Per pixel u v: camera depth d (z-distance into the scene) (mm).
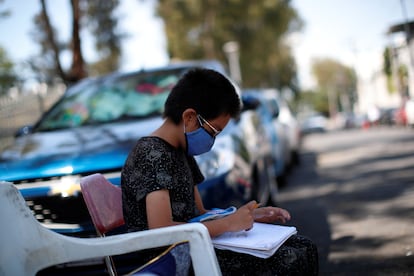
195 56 31516
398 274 2951
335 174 7789
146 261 1912
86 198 1950
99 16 10711
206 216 1903
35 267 1684
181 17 30188
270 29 32812
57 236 1677
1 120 8273
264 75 39938
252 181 3930
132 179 1804
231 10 30703
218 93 1860
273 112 7375
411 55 14750
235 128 3889
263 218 2088
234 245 1763
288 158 9078
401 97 20562
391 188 5656
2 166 3043
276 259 1774
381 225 4098
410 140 12281
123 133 3410
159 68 4688
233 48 30344
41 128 4102
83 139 3387
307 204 5520
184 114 1853
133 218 1830
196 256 1589
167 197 1763
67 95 4559
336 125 60156
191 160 2119
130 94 4277
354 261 3287
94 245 1654
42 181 2838
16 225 1670
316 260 1931
